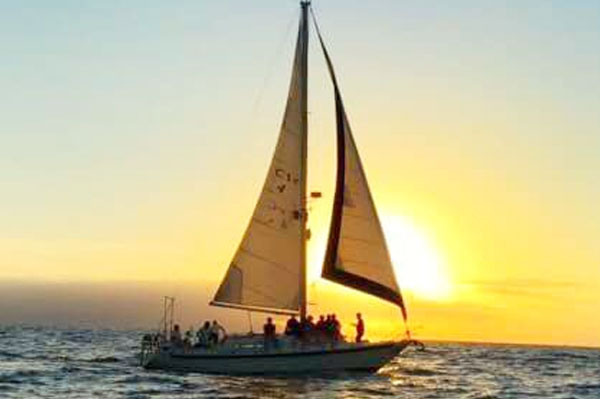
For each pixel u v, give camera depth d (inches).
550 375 2952.8
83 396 1739.7
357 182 2090.3
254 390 1825.8
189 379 2012.8
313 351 2011.6
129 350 3747.5
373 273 2065.7
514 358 4488.2
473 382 2448.3
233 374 2031.3
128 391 1813.5
